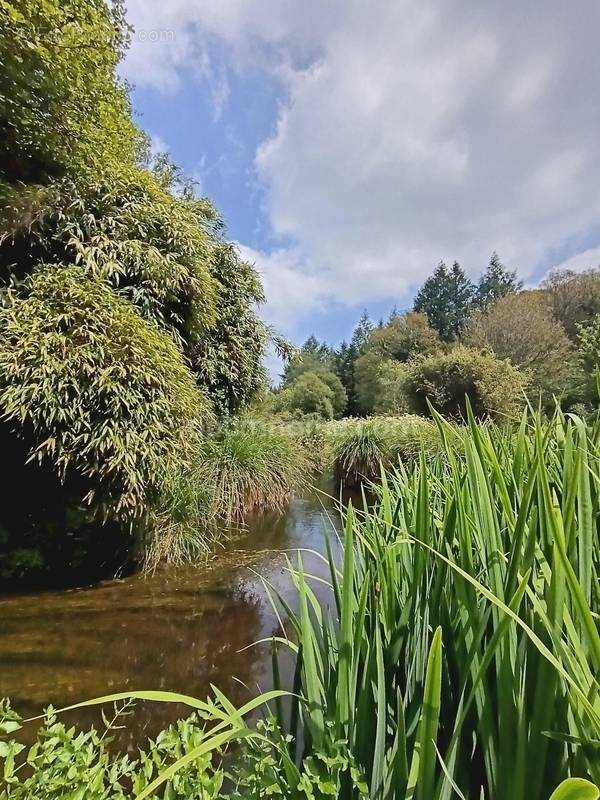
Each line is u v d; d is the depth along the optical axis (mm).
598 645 449
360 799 617
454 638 646
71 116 3105
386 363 24281
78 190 3246
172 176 5312
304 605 753
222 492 4531
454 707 621
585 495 597
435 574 722
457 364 10523
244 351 5539
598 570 648
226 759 1274
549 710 493
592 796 372
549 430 943
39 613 2529
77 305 2826
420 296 36656
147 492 3168
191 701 574
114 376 2809
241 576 3143
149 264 3375
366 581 750
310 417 14086
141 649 2111
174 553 3457
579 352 12109
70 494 3248
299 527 4617
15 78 2680
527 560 562
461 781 589
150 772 848
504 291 33500
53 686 1784
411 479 1464
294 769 656
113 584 3006
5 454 3049
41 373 2598
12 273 3025
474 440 784
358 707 664
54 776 794
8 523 3172
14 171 3193
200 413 3697
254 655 2049
